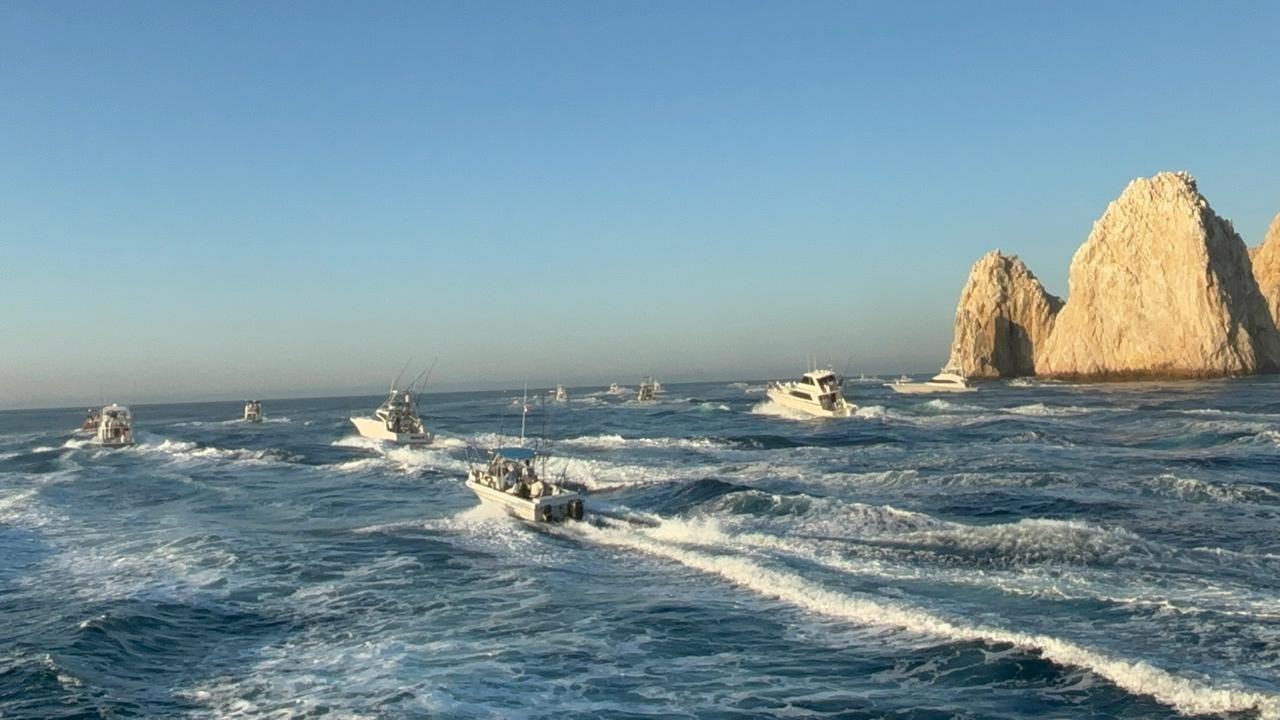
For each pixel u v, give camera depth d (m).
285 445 63.31
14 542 27.75
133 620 17.83
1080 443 48.16
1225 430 49.16
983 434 54.50
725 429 66.19
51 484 43.44
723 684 13.77
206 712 13.18
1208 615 15.29
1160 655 13.62
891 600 16.84
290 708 13.21
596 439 58.06
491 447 55.41
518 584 20.17
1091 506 27.52
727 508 28.61
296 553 24.11
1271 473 34.69
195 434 79.56
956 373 123.62
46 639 16.67
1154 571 18.78
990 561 20.08
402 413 62.16
